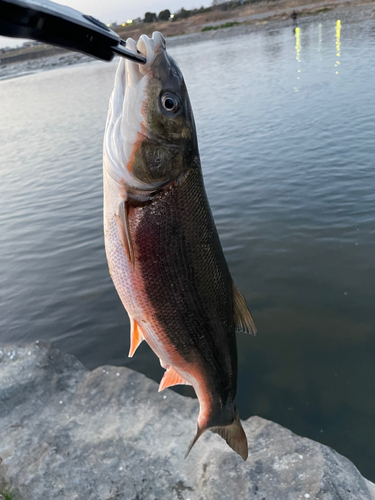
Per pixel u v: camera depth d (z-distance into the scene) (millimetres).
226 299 311
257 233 1179
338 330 778
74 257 1233
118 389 633
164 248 270
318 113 2381
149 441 537
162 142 256
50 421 580
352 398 638
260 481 469
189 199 272
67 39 157
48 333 897
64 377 674
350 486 463
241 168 1750
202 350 307
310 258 1022
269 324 821
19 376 658
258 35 8969
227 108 3000
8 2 131
